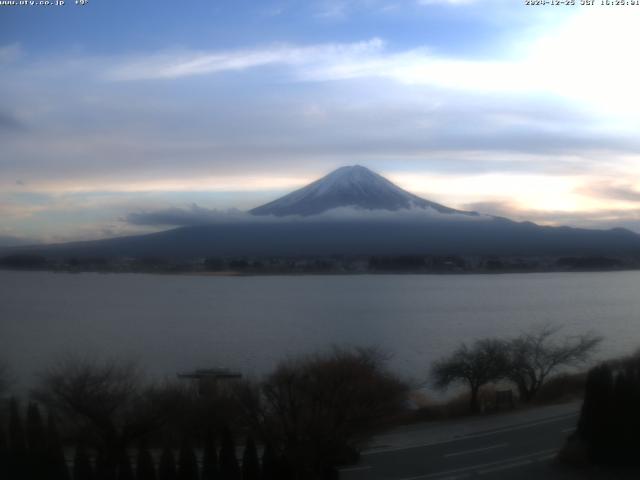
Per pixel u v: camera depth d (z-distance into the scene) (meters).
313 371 27.22
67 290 165.62
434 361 47.72
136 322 90.12
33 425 21.95
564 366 47.25
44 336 74.38
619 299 125.06
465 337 69.12
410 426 30.59
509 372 36.31
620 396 24.94
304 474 22.95
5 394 36.97
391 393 28.83
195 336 73.69
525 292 148.00
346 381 26.88
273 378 32.47
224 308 112.38
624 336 69.50
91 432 24.94
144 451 20.50
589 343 49.31
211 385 31.30
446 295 140.62
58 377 36.75
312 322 88.31
